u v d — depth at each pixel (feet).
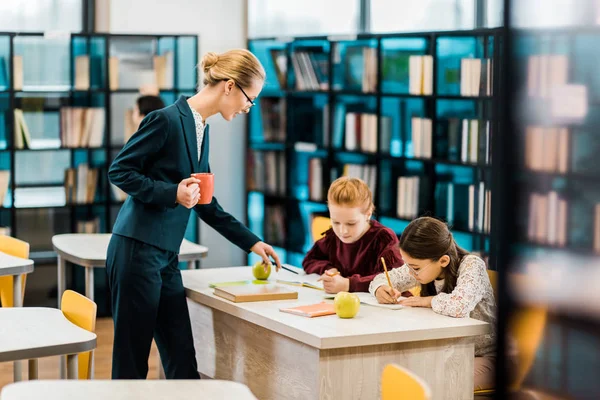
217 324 12.30
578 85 13.14
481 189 16.71
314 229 15.92
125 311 11.76
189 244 15.67
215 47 24.50
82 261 14.58
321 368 9.64
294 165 23.56
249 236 12.89
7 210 22.15
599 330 12.69
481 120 16.79
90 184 22.52
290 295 11.65
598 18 12.86
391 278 11.76
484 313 11.35
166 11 23.86
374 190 19.94
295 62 22.77
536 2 13.71
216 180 25.03
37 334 9.73
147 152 11.58
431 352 10.21
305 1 23.00
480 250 16.76
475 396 12.02
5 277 14.55
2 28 22.29
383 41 19.99
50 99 22.03
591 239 12.92
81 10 23.02
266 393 10.97
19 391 7.57
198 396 7.54
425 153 18.28
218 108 12.14
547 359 12.75
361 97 20.95
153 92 22.38
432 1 18.81
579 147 13.12
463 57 17.70
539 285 13.43
